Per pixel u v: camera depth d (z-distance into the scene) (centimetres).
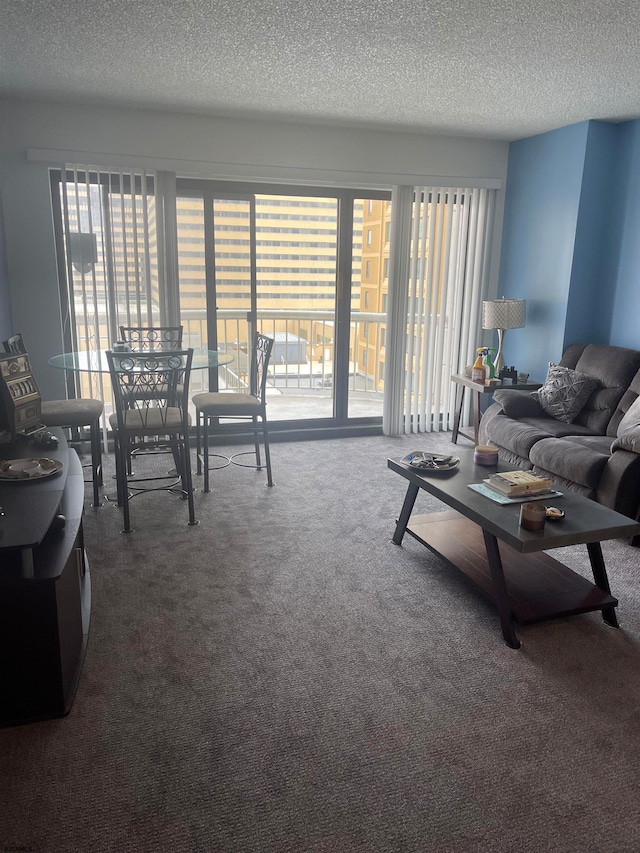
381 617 263
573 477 363
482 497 275
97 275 465
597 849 157
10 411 275
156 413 356
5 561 193
